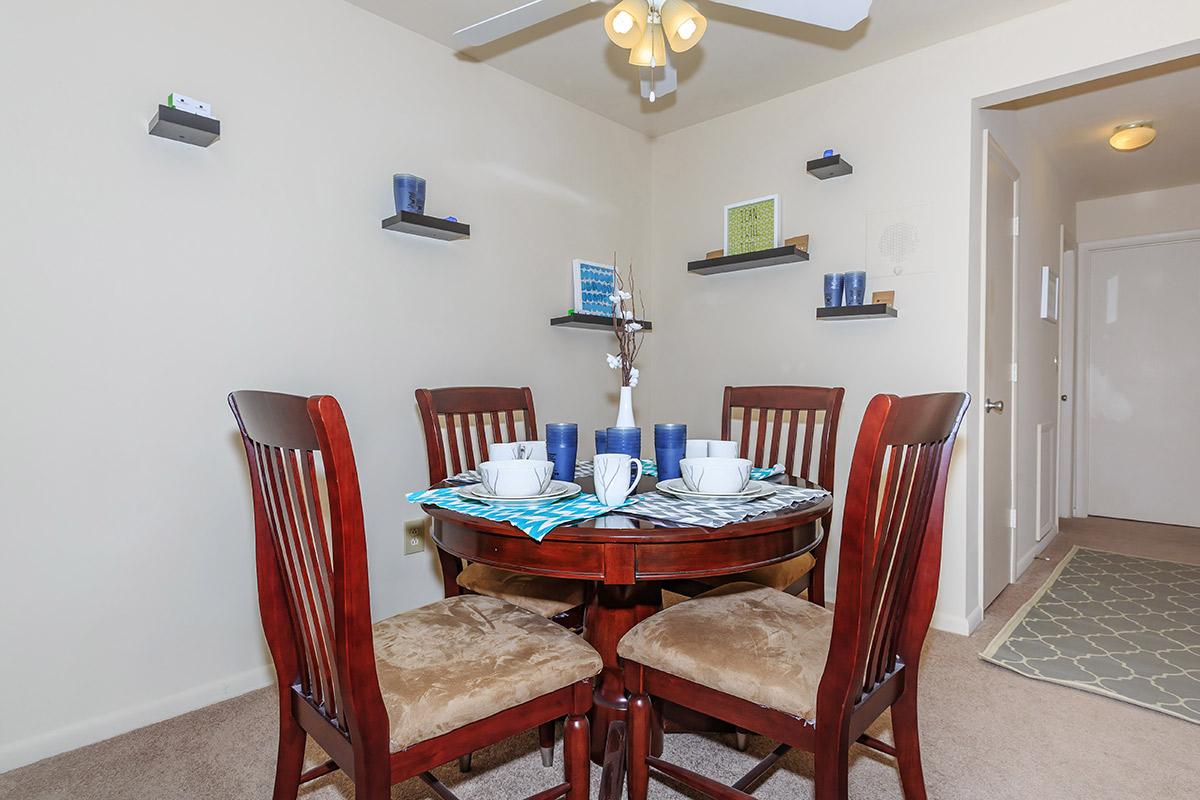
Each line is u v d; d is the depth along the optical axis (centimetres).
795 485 168
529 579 178
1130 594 303
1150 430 459
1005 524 312
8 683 162
